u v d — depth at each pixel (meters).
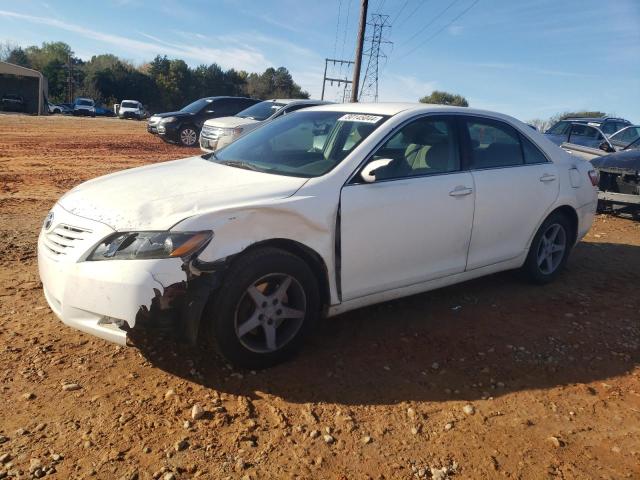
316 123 4.39
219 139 12.77
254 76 101.12
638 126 13.63
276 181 3.60
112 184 3.70
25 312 4.11
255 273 3.23
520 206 4.71
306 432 2.91
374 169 3.65
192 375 3.38
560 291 5.22
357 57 28.67
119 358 3.53
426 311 4.56
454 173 4.27
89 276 3.04
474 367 3.69
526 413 3.20
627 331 4.39
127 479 2.50
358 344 3.91
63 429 2.82
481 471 2.70
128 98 81.06
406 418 3.08
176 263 2.98
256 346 3.40
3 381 3.21
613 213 8.86
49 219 3.59
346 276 3.67
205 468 2.60
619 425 3.13
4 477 2.47
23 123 26.33
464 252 4.38
